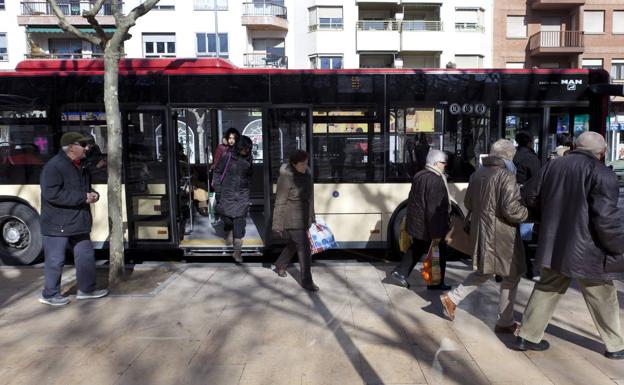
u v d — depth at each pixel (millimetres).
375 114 7285
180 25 32719
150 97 7238
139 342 4449
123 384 3688
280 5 33531
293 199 5801
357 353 4188
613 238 3594
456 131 7336
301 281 5922
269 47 34250
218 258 7973
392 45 32375
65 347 4352
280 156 7285
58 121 7266
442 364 3969
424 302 5480
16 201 7379
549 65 33531
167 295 5770
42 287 6145
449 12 32312
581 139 3859
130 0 32375
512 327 4570
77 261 5539
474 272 4602
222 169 6898
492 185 4293
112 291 5891
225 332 4656
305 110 7270
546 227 3895
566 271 3750
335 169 7309
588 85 7320
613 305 3990
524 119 7395
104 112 7230
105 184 7309
